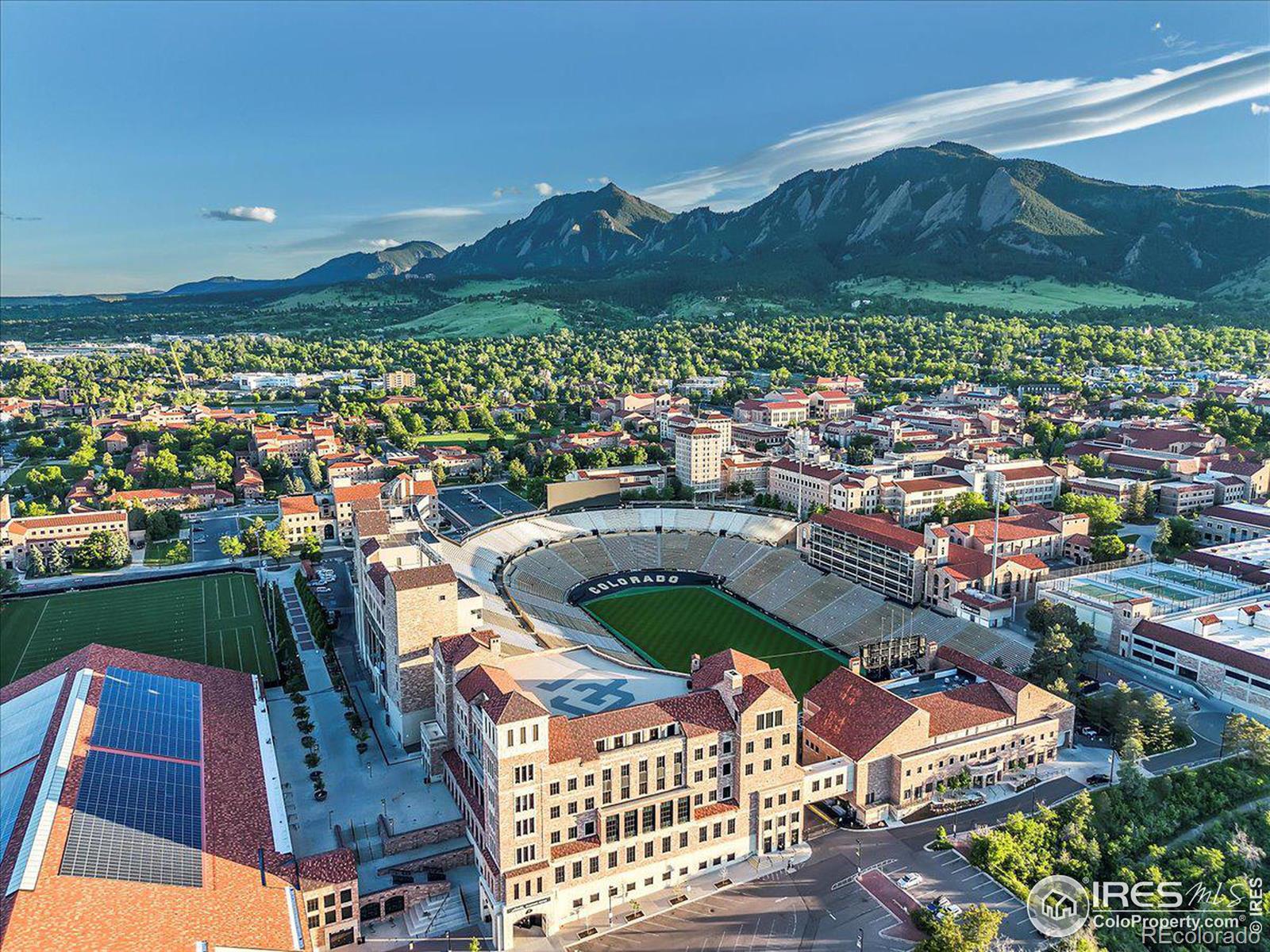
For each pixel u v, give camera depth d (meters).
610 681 158.38
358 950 118.00
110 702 152.62
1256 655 175.75
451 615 166.25
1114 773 154.38
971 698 158.75
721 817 133.75
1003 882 127.88
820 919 121.69
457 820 139.75
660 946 117.50
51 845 108.31
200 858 117.69
